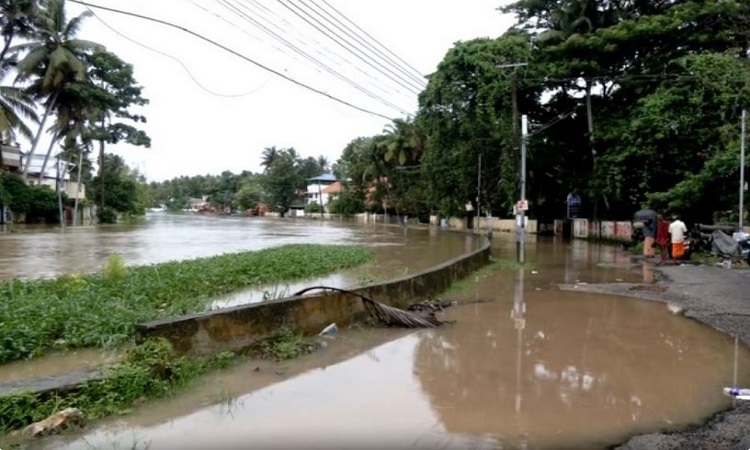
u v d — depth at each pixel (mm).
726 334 8133
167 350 5680
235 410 5016
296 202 104250
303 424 4727
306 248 20953
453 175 42781
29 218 45438
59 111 41219
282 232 41875
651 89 28703
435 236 38219
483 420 4867
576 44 28984
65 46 38438
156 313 8008
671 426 4766
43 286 10203
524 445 4367
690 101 23750
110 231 39125
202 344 6309
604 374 6238
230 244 26984
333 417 4898
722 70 23234
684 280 13750
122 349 6621
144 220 73312
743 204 19547
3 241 26297
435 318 9180
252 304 7105
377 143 65500
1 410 4453
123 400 5031
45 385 4879
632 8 31641
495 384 5871
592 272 16234
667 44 28125
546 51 30859
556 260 20078
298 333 7598
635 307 10391
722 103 23141
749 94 21984
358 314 8648
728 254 18031
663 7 30688
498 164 38125
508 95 31156
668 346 7492
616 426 4762
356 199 80312
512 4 35938
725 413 5066
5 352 6152
